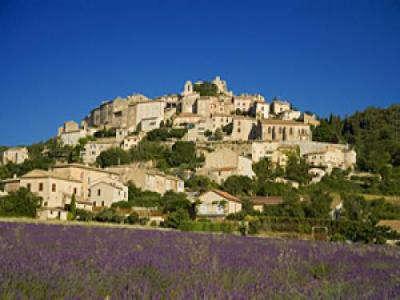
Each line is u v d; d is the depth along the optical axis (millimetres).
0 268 20328
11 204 80312
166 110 192875
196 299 16859
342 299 18453
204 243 39469
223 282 20703
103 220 83438
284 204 97812
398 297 19000
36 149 179625
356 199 101875
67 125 196125
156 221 81688
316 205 93875
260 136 159750
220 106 190750
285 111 186750
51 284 18109
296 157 143875
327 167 139375
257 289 19375
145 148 157000
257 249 37344
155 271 22422
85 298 16500
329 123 184250
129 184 113938
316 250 39750
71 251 27891
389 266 31297
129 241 37219
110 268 22234
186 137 169000
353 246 49500
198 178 127000
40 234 38500
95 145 165500
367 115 195375
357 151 155375
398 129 187500
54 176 98250
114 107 199000
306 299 18094
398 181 130750
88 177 108688
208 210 92688
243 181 118812
